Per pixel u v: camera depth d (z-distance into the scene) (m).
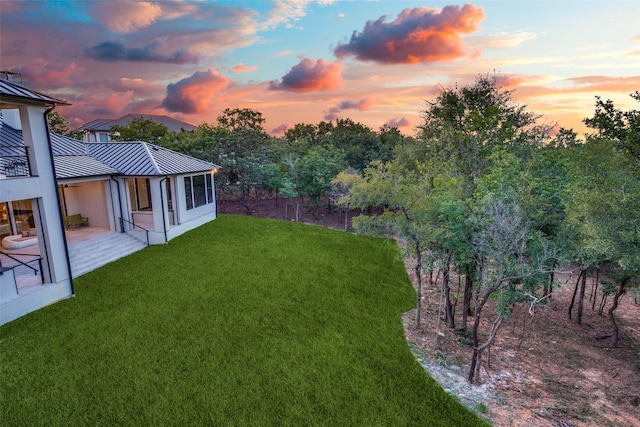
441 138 16.53
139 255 15.52
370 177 11.99
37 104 9.80
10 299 9.24
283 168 34.38
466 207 9.23
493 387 7.72
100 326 8.92
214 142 34.16
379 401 6.50
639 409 7.42
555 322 12.87
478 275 9.08
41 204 10.09
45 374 6.84
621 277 10.31
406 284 13.70
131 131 37.50
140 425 5.59
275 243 18.42
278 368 7.38
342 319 10.07
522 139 19.95
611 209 7.34
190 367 7.26
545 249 7.41
